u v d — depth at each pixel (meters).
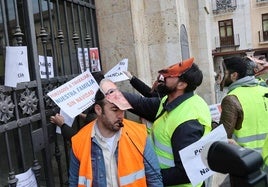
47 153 2.59
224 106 2.85
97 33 4.08
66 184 3.31
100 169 1.94
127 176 1.93
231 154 0.97
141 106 2.81
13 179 2.22
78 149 2.00
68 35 3.13
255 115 2.84
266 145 1.88
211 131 2.11
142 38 4.31
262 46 31.23
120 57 4.05
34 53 2.51
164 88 2.24
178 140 2.07
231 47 32.16
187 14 6.82
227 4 31.78
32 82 2.46
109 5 4.02
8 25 2.60
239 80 2.93
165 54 4.54
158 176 2.02
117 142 1.96
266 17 30.88
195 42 7.24
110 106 1.92
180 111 2.13
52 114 2.72
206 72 7.22
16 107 2.28
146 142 2.02
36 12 3.35
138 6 4.25
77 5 3.43
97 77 2.78
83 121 2.97
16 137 2.42
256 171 0.96
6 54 2.13
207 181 2.71
